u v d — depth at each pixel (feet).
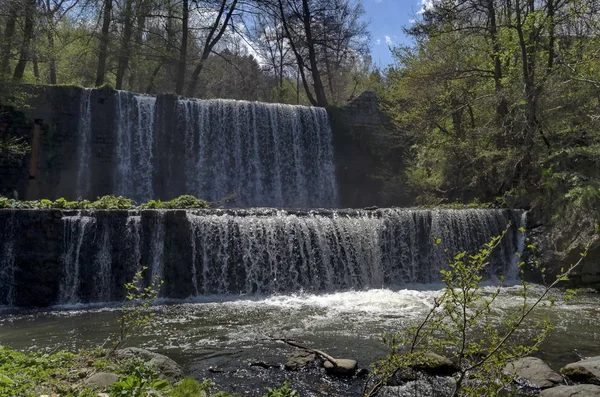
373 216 46.96
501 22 63.46
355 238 45.34
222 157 70.90
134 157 66.74
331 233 44.70
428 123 66.95
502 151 56.80
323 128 78.07
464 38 64.23
